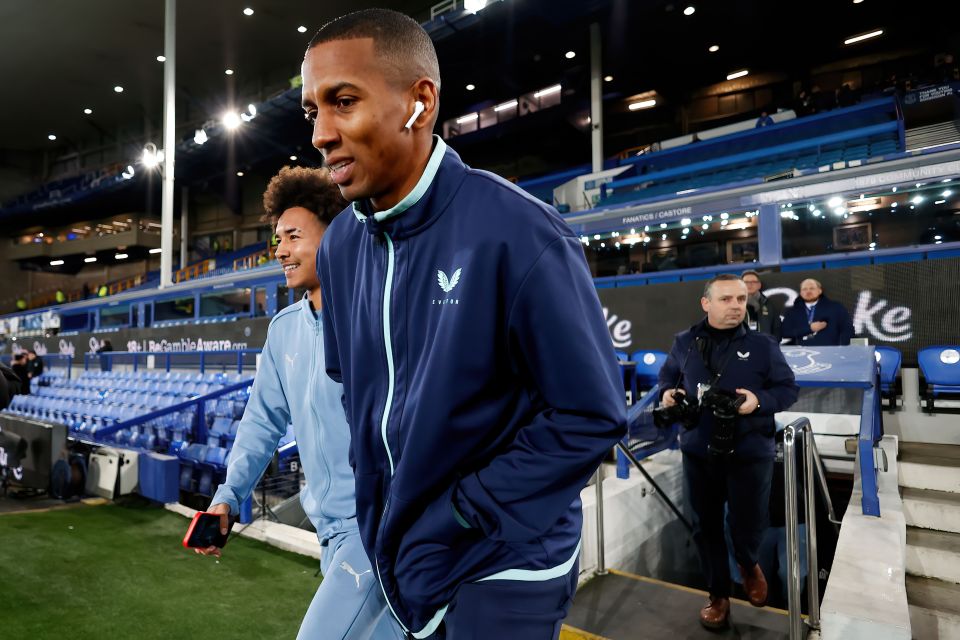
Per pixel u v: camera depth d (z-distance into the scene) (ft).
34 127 94.22
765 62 58.70
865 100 46.91
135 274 106.11
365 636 3.79
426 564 2.75
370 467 3.06
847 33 53.67
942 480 11.93
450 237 2.69
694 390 8.36
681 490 14.92
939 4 49.01
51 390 31.99
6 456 17.40
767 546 14.12
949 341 17.53
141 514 14.39
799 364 11.77
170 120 51.62
